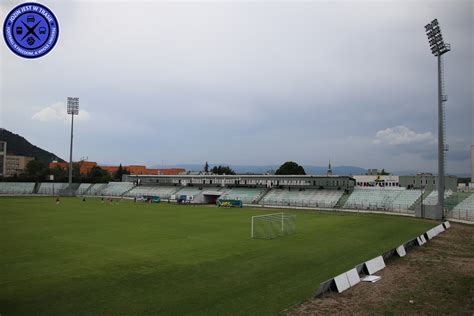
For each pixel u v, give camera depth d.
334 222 48.06
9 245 28.11
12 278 18.61
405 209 68.69
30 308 14.32
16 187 117.25
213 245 28.88
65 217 49.78
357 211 68.56
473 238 33.47
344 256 24.83
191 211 64.69
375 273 19.86
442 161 55.16
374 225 44.59
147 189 112.31
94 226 40.53
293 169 132.12
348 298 15.65
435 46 57.19
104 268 20.88
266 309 14.32
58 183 123.69
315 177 89.38
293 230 38.69
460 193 67.38
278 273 20.02
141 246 28.12
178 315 13.67
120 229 38.25
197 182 107.94
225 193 96.25
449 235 35.19
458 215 55.38
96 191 118.56
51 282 17.92
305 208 75.62
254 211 66.94
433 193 70.38
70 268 20.83
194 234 35.06
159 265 21.73
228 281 18.34
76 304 14.80
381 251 26.81
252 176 98.00
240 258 23.92
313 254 25.44
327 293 16.28
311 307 14.48
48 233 34.75
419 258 23.83
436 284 17.83
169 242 30.16
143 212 60.59
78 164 183.00
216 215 56.91
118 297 15.72
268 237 33.50
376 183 113.38
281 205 83.50
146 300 15.34
